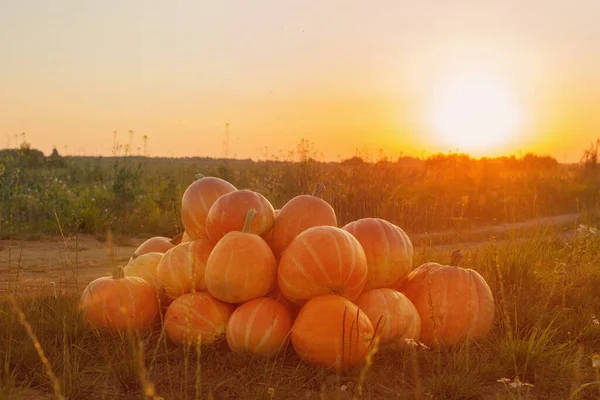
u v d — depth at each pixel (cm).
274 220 554
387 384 452
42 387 439
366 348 461
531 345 485
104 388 435
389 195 1461
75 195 1515
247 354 483
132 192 1509
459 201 1652
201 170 2411
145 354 492
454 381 438
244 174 1992
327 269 479
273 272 508
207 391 431
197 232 593
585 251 876
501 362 493
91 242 1169
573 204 1919
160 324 551
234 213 533
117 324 521
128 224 1341
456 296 529
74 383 430
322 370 459
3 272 842
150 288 543
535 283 707
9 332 502
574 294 680
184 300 509
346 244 490
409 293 553
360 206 1383
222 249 499
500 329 577
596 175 2589
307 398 413
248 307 490
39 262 934
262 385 433
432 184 1973
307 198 560
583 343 552
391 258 534
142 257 613
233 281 488
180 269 535
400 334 498
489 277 710
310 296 489
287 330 489
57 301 587
